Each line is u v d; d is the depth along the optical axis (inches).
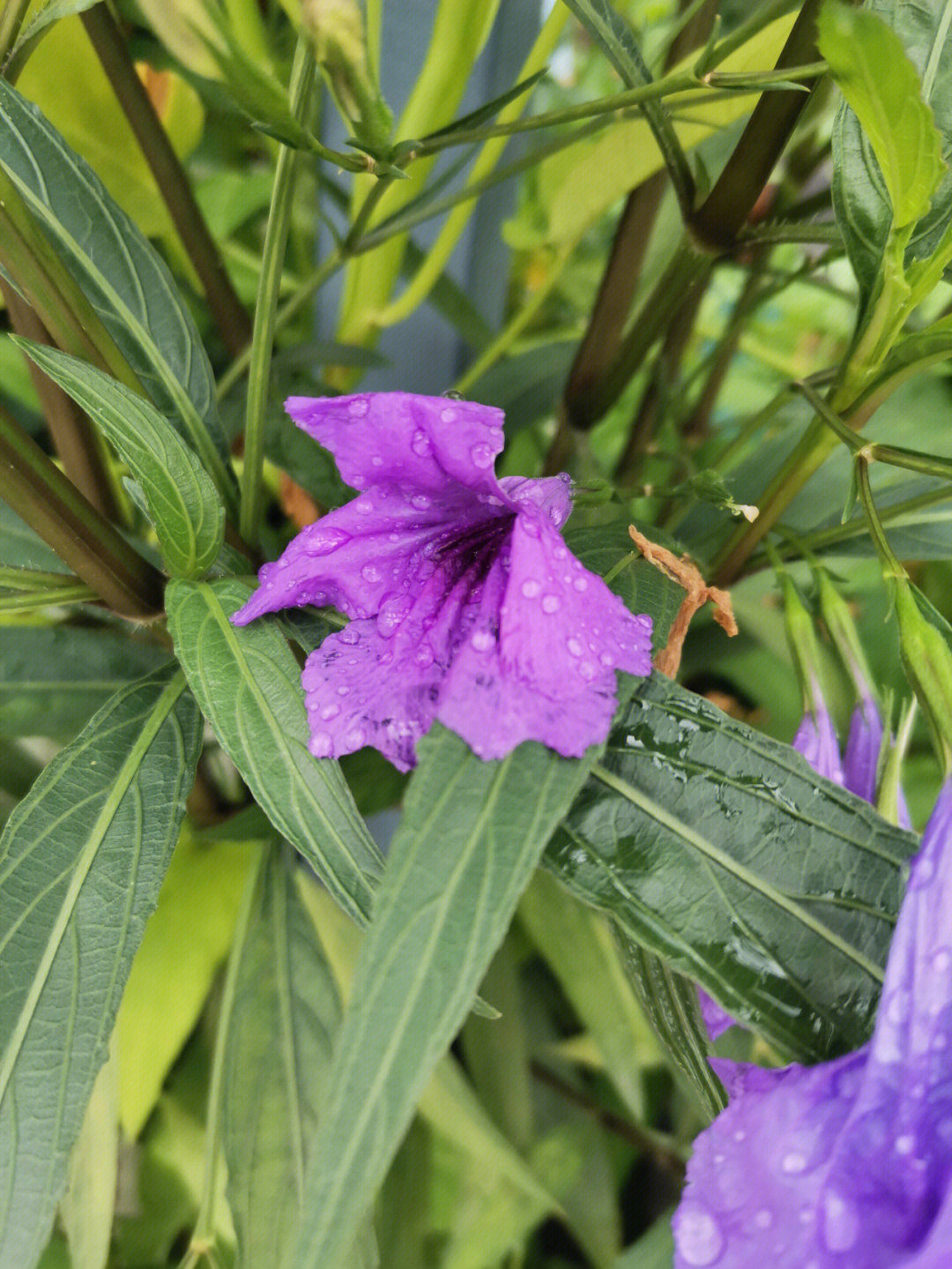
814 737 5.4
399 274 8.9
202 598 4.7
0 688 6.6
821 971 4.1
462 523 4.6
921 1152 3.4
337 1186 3.1
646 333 6.8
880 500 6.9
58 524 4.9
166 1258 9.8
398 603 4.4
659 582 4.6
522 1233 9.5
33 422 9.6
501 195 8.6
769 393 12.6
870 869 4.2
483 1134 8.5
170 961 8.0
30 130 5.2
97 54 6.6
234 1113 6.6
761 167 5.6
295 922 7.2
